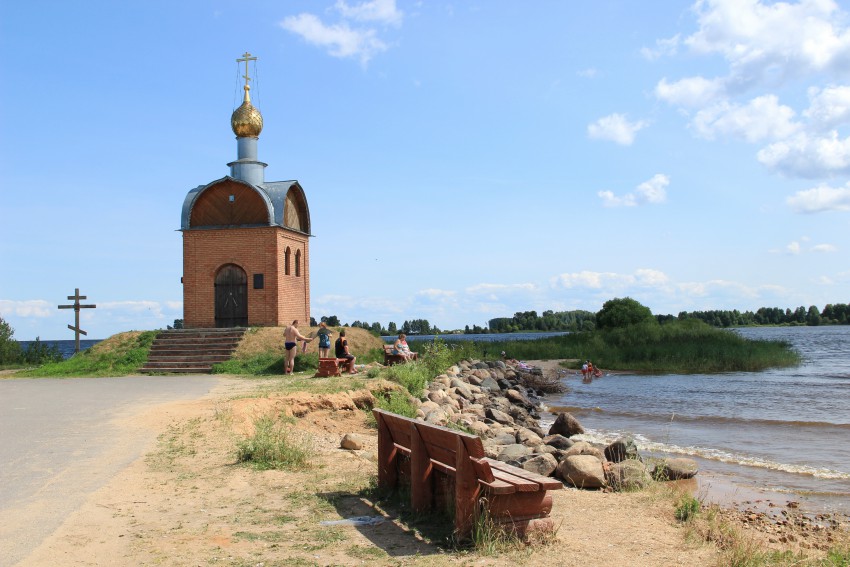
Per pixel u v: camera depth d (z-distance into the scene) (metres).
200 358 25.31
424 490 7.86
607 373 38.62
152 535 6.84
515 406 23.41
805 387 29.50
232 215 29.98
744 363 39.72
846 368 39.97
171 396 17.17
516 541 6.74
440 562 6.27
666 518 8.20
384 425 8.82
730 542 7.28
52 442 11.48
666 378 34.84
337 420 15.65
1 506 7.72
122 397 17.20
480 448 6.67
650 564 6.41
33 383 21.50
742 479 12.92
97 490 8.46
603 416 22.06
